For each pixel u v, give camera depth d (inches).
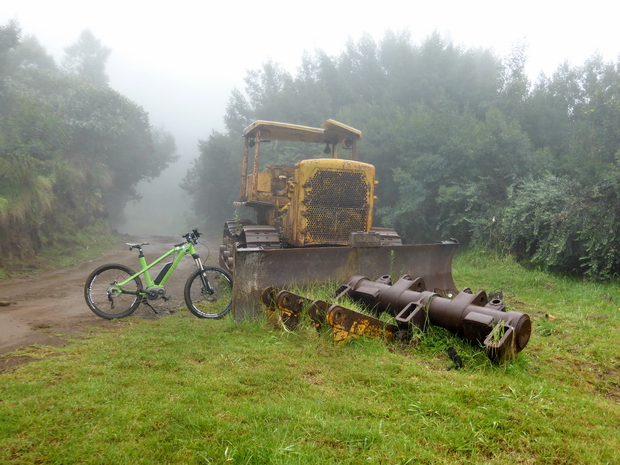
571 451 89.0
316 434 91.8
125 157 1034.7
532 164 435.2
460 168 467.2
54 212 574.9
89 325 191.2
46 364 132.4
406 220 496.4
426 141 492.4
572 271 330.0
